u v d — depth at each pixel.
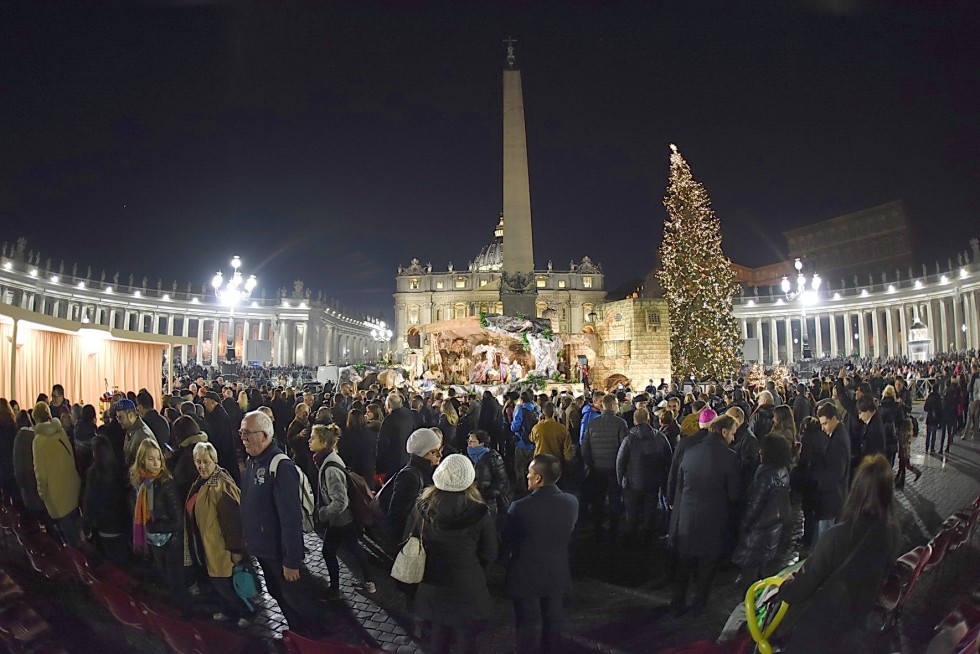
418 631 6.39
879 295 75.06
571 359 32.69
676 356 32.12
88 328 16.31
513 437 14.18
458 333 29.89
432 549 4.64
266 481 5.65
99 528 7.35
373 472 8.87
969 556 7.20
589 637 6.19
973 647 3.75
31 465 8.18
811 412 13.04
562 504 5.13
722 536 6.32
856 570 3.47
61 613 6.09
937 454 16.42
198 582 7.53
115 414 8.93
